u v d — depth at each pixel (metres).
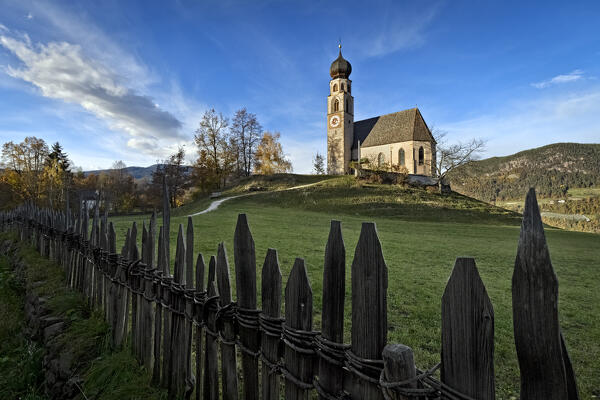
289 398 1.72
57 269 6.68
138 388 2.79
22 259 8.68
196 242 10.48
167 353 2.77
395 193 38.78
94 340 3.63
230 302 2.15
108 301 3.89
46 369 3.68
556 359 0.89
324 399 1.48
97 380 2.98
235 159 60.03
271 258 1.85
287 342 1.69
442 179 46.41
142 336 3.13
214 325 2.26
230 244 10.08
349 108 64.44
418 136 55.94
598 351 3.68
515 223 29.55
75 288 5.31
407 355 1.13
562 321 4.74
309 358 1.60
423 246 12.12
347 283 6.18
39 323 4.57
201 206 35.00
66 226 6.39
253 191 44.09
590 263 10.10
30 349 4.21
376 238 1.30
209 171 54.16
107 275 3.97
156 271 2.95
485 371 1.03
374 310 1.30
